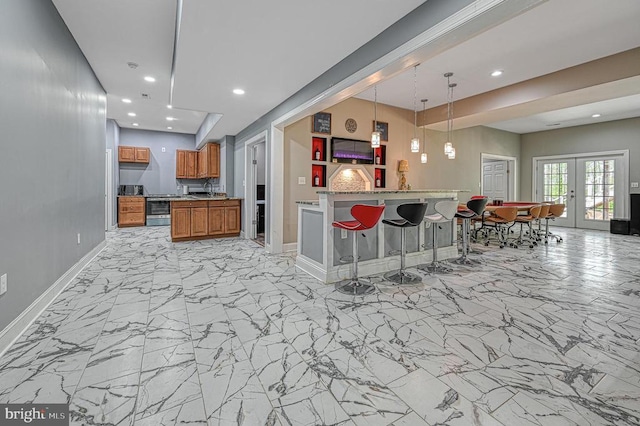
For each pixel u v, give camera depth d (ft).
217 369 5.73
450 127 19.51
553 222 27.55
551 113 21.79
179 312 8.33
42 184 8.36
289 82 12.46
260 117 17.92
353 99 18.07
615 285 10.60
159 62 13.00
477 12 6.11
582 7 9.18
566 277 11.55
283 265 13.50
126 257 14.84
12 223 6.76
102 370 5.66
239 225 21.58
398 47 8.12
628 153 23.20
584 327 7.42
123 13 9.56
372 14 7.83
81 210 12.19
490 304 8.87
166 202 26.78
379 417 4.54
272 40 9.13
